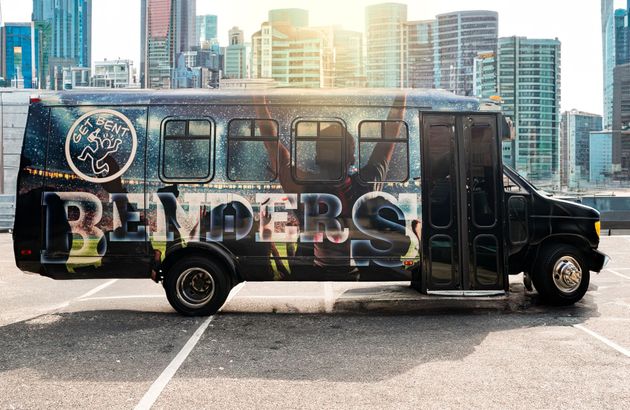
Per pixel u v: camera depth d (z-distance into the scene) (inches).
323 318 354.0
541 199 377.4
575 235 378.0
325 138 354.9
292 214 353.1
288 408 207.9
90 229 355.6
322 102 355.9
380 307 386.9
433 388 227.5
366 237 353.1
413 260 354.0
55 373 247.8
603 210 1093.8
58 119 358.3
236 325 335.3
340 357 270.4
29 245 355.6
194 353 277.7
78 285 484.4
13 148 1014.4
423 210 356.5
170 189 354.3
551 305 385.1
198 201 354.3
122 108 358.0
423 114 359.3
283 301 410.0
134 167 355.6
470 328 324.8
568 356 269.0
